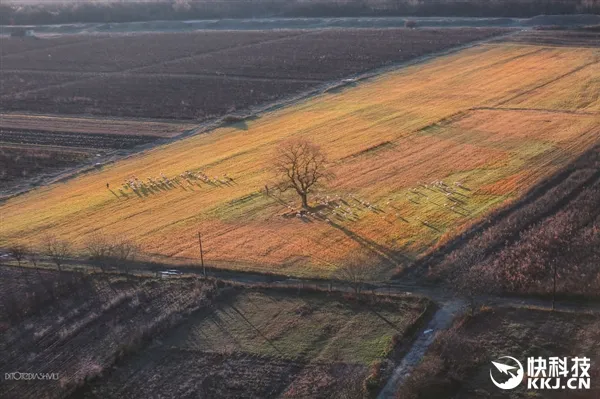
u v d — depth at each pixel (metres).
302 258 67.31
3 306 61.41
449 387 46.84
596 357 49.19
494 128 104.94
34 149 108.56
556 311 55.00
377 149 98.25
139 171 95.94
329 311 57.50
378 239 70.38
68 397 48.28
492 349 50.81
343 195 82.31
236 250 69.69
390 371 49.19
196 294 61.00
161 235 74.19
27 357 53.47
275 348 52.84
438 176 86.62
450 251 66.75
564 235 67.25
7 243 74.56
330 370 49.88
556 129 102.38
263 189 85.69
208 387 48.69
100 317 58.62
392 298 58.56
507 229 69.75
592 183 80.44
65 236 75.50
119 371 51.00
